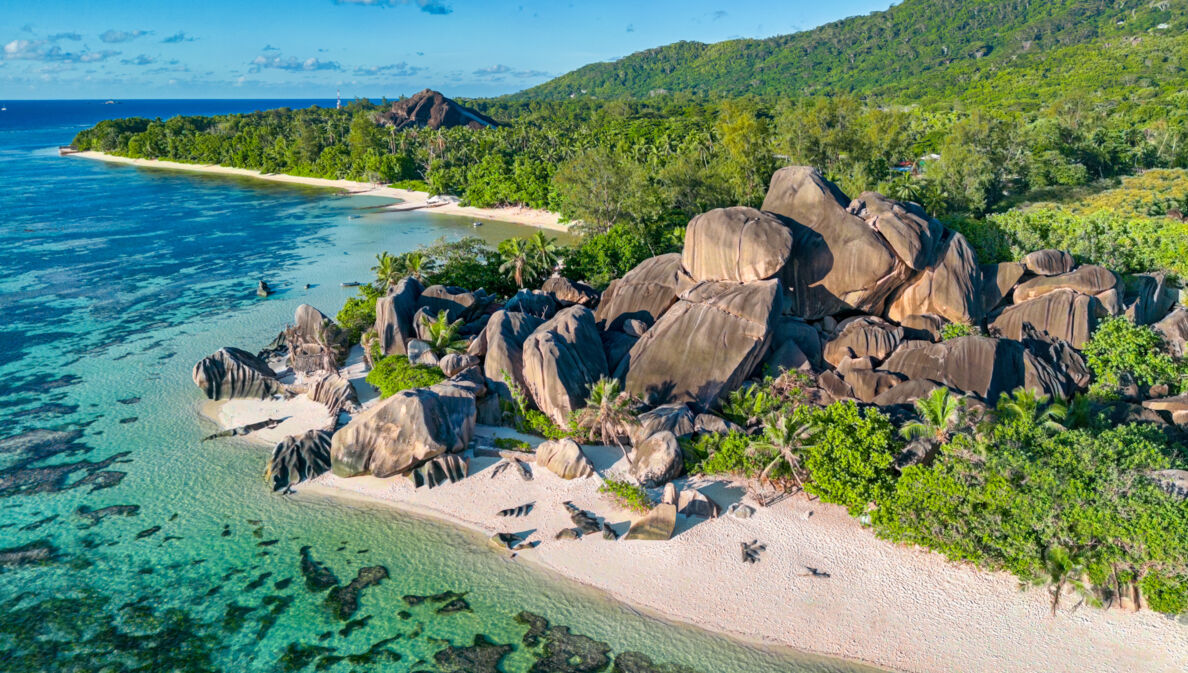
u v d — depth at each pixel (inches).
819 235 2070.6
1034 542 1105.4
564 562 1266.0
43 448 1694.1
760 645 1082.7
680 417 1584.6
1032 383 1670.8
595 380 1769.2
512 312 1947.6
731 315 1802.4
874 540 1275.8
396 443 1515.7
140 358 2282.2
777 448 1384.1
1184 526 1016.2
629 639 1101.7
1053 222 2625.5
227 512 1437.0
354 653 1083.9
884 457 1306.6
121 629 1135.6
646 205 3489.2
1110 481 1110.4
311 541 1343.5
